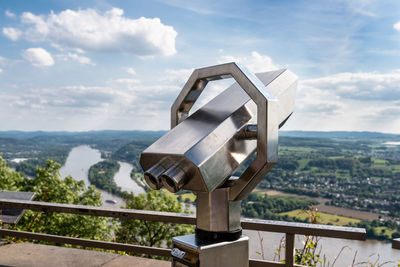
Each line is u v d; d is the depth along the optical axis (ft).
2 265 9.31
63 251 10.36
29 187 81.51
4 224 12.24
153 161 3.92
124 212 8.40
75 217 77.71
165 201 78.38
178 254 4.19
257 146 3.77
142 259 9.72
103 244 9.20
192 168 3.49
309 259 7.78
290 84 4.57
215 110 4.21
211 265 4.03
